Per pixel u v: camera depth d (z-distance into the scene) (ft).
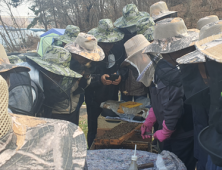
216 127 3.85
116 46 11.69
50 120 3.38
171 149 8.07
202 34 4.57
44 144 2.91
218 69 3.70
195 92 5.08
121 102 10.28
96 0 27.96
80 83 9.98
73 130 3.31
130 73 11.14
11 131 2.72
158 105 7.16
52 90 7.72
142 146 8.23
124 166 6.26
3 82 2.65
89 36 9.29
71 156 2.93
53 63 7.68
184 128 7.29
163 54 6.64
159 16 14.34
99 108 11.68
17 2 29.86
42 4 30.09
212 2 28.35
